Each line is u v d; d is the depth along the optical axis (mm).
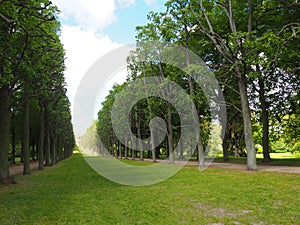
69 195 10547
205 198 9281
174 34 23812
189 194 10102
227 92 27141
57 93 26484
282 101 26281
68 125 45906
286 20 20625
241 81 19031
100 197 9945
